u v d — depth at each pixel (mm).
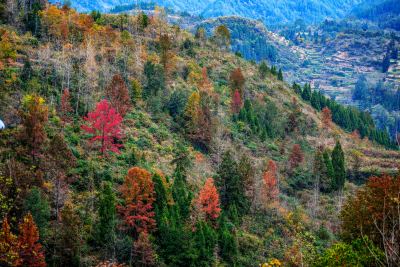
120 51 111688
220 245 66250
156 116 97688
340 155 104000
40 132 62219
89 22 116750
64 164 61688
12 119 71062
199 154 92562
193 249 59688
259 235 74125
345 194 101438
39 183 56625
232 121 117625
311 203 92000
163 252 59188
